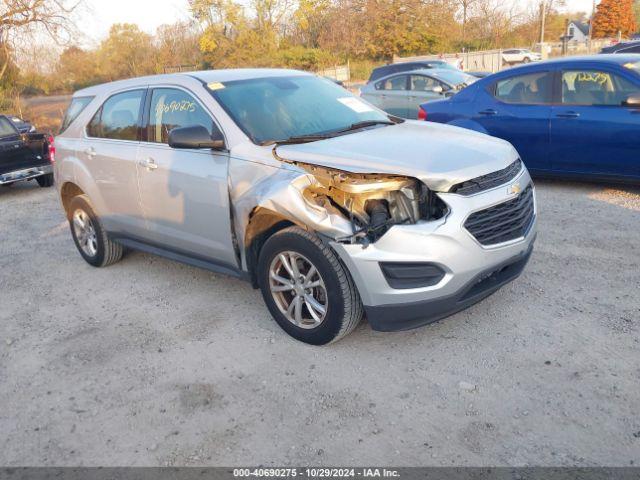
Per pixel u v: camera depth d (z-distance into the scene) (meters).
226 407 3.36
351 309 3.61
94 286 5.46
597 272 4.66
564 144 6.91
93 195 5.45
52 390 3.73
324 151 3.77
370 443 2.95
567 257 5.02
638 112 6.32
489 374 3.43
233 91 4.52
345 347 3.87
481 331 3.91
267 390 3.48
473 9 50.69
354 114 4.77
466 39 49.94
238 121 4.24
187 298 4.94
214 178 4.18
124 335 4.38
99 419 3.37
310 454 2.91
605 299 4.20
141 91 5.02
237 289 5.02
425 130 4.35
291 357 3.81
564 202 6.70
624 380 3.25
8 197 10.77
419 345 3.81
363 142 3.94
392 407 3.21
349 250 3.38
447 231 3.33
